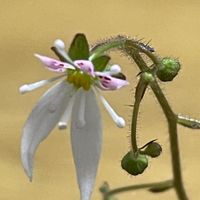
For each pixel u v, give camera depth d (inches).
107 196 7.2
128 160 7.1
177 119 7.1
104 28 16.1
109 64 6.8
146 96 13.4
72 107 6.8
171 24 15.9
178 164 7.2
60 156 13.1
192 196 12.6
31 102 14.1
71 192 12.8
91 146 6.8
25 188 12.9
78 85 6.8
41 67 14.9
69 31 16.0
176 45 15.5
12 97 14.2
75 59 6.7
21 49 15.2
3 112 13.9
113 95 13.3
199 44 15.5
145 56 7.2
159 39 15.7
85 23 16.1
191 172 12.8
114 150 13.0
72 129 6.8
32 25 15.8
